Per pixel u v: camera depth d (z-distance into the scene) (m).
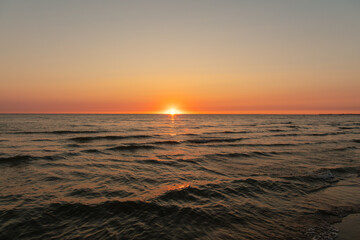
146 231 5.30
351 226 5.76
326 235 5.27
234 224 5.72
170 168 11.55
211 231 5.36
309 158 14.48
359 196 7.96
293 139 25.80
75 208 6.41
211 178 9.72
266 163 12.93
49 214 6.02
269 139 25.66
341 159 14.22
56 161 12.76
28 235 5.05
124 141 23.11
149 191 7.93
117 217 5.96
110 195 7.48
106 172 10.57
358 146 20.16
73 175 9.96
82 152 15.75
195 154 15.66
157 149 17.98
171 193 7.69
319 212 6.55
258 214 6.33
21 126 41.22
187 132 34.91
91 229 5.37
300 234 5.30
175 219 5.90
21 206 6.42
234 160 13.73
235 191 8.08
